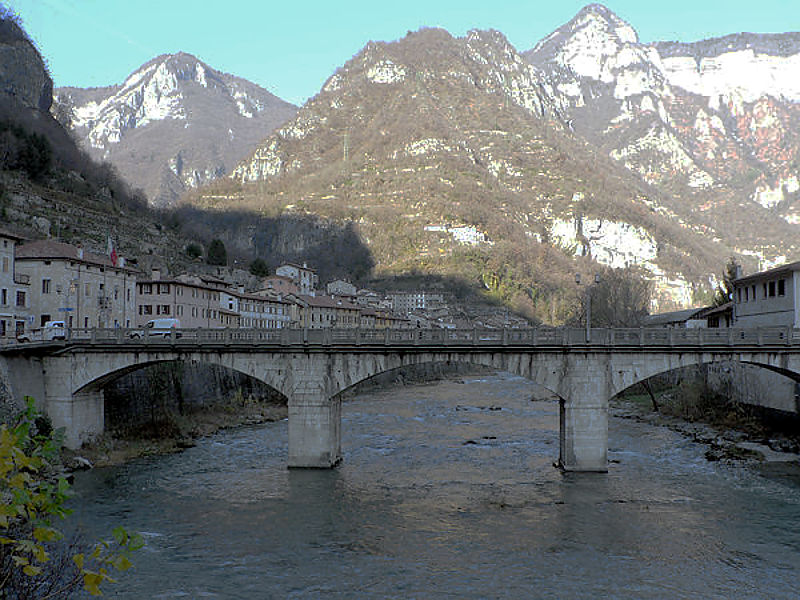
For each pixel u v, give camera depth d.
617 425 80.81
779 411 65.19
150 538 37.81
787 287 64.44
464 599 30.02
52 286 73.75
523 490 48.41
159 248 149.75
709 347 52.88
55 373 57.31
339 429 58.94
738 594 30.42
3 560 12.66
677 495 46.72
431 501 45.56
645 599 29.97
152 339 56.75
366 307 187.88
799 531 38.94
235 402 88.00
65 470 51.84
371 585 31.58
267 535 38.50
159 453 61.03
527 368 53.88
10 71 165.12
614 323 117.56
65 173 158.50
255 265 183.50
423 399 111.25
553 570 33.28
